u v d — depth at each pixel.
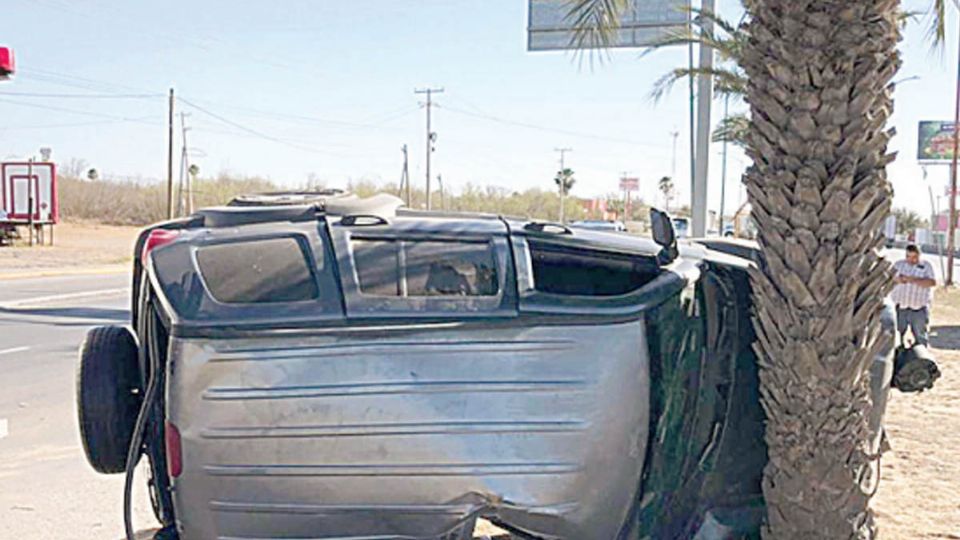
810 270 3.24
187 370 2.82
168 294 2.92
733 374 3.58
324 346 2.86
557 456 2.91
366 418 2.85
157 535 3.08
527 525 2.94
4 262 29.91
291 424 2.83
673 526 3.24
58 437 7.12
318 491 2.85
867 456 3.41
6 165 38.84
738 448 3.58
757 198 3.41
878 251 3.30
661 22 12.33
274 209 3.50
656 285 3.15
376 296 2.93
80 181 63.38
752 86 3.44
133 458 3.04
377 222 3.23
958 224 45.00
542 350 2.94
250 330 2.83
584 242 3.45
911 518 5.10
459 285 3.05
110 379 3.41
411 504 2.88
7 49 10.95
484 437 2.88
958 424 7.93
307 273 2.96
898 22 3.31
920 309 11.55
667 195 75.00
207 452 2.83
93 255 35.19
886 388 3.86
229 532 2.85
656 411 3.15
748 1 3.56
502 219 3.60
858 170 3.24
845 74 3.21
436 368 2.88
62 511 5.22
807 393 3.30
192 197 64.44
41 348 11.98
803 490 3.36
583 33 5.56
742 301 3.69
